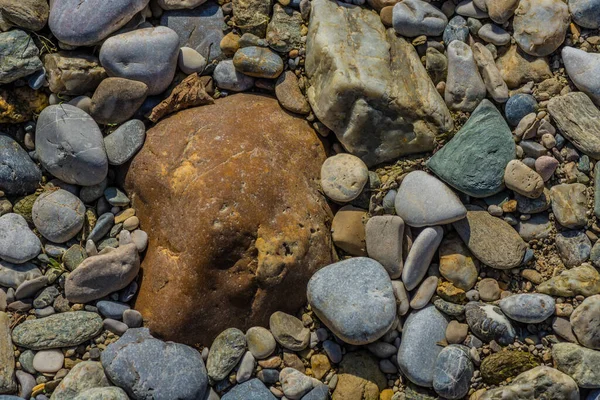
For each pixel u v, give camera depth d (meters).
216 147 1.03
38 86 1.04
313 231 1.03
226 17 1.08
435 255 1.05
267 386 1.02
